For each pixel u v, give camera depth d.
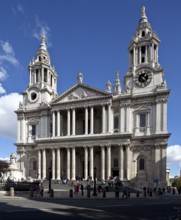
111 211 32.44
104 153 87.31
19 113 108.06
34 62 111.44
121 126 88.44
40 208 32.78
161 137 82.81
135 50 92.94
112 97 89.88
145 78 89.12
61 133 98.19
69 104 95.88
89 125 96.19
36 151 102.56
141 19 96.56
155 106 85.75
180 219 26.39
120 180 80.69
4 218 24.52
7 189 56.94
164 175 81.12
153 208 37.31
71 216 26.81
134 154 86.94
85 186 76.50
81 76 95.94
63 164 97.12
